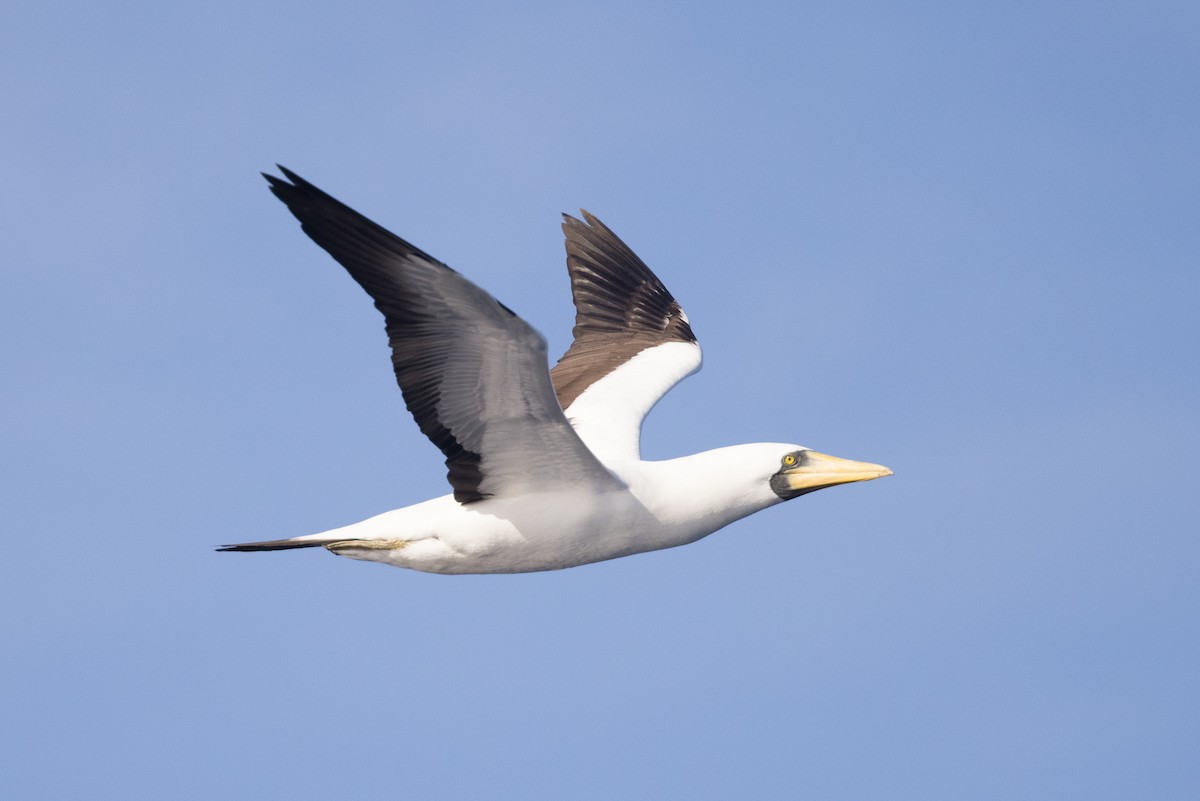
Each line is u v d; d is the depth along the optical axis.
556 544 14.95
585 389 18.64
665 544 15.58
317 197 12.62
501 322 12.83
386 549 14.93
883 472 15.70
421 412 13.69
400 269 12.75
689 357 19.16
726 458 15.70
